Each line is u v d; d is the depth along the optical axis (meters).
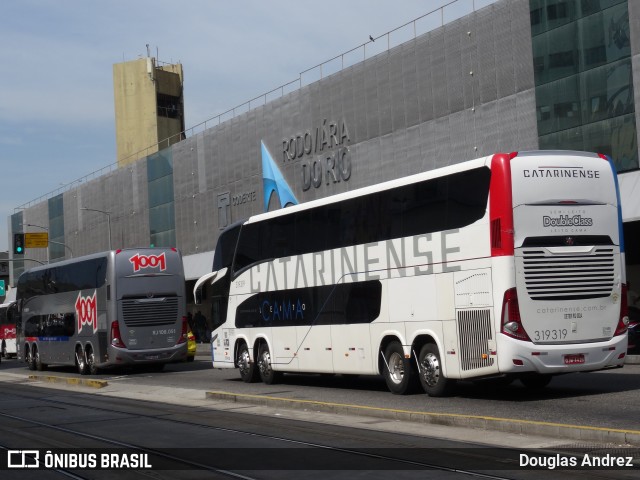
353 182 42.84
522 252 15.70
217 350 26.06
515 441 12.03
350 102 42.81
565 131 31.45
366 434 13.58
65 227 79.25
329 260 20.64
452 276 16.75
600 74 30.20
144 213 65.75
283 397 19.92
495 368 15.70
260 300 23.77
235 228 25.38
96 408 20.48
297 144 47.34
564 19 31.42
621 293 16.55
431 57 37.41
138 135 87.94
